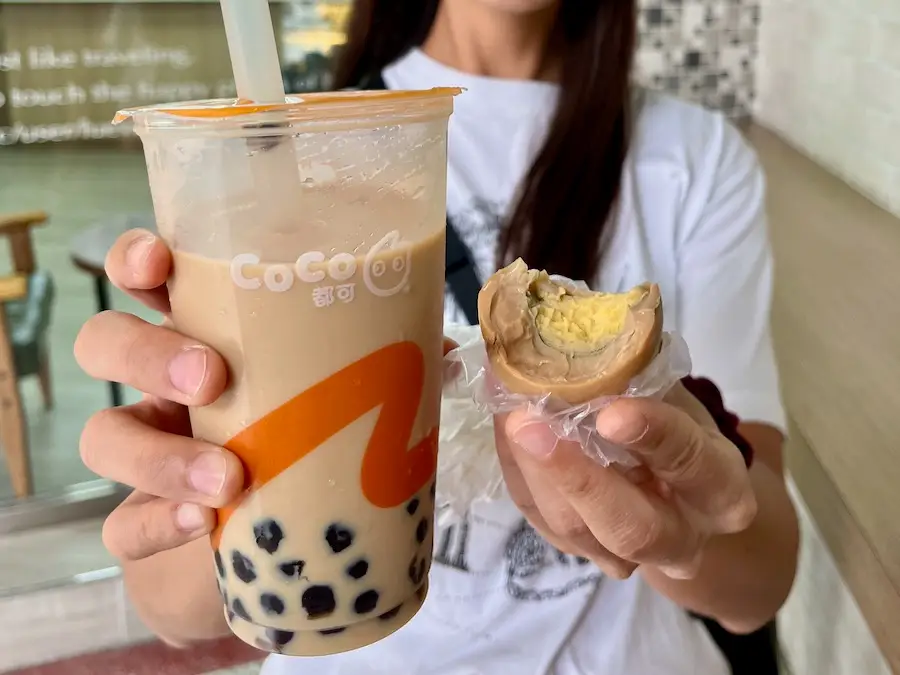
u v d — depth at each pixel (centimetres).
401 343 19
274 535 20
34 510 80
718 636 49
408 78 46
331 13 92
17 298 85
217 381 18
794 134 90
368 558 20
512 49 44
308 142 18
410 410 20
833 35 77
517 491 24
